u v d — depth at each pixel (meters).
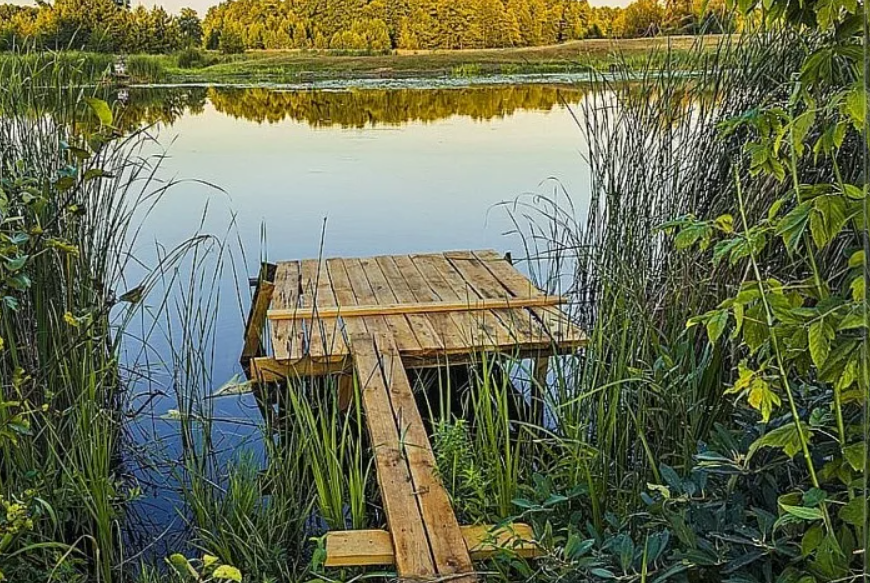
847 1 1.25
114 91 3.11
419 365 2.81
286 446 2.37
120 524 2.28
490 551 1.77
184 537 2.27
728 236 1.99
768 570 1.38
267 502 2.22
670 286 2.34
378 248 4.91
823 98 1.90
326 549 1.82
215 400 3.09
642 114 2.73
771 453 1.61
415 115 9.05
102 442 2.21
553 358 2.61
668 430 2.02
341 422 2.79
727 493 1.55
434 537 1.80
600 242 2.94
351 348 2.81
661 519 1.61
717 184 2.39
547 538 1.68
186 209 5.70
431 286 3.48
